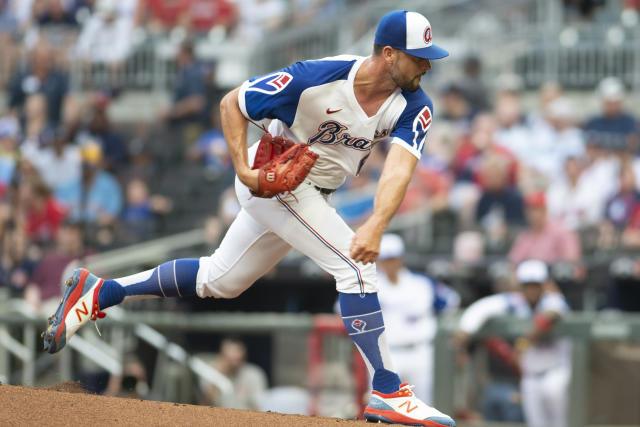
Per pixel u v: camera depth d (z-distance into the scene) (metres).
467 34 44.97
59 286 31.50
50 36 48.19
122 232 36.69
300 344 27.14
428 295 26.03
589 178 34.03
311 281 33.09
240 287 14.56
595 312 30.19
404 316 25.72
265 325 26.55
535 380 25.08
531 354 25.12
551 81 43.84
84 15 48.81
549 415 25.16
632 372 24.73
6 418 12.48
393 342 25.70
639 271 29.70
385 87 13.10
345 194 35.66
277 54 45.97
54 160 37.84
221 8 49.16
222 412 13.48
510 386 25.48
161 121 42.88
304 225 13.62
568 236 30.66
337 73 13.10
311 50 45.19
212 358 30.59
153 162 40.84
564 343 25.08
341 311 13.75
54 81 42.78
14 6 49.84
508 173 34.16
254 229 14.15
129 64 47.59
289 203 13.62
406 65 12.93
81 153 37.06
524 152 36.88
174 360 27.56
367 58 13.18
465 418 25.67
